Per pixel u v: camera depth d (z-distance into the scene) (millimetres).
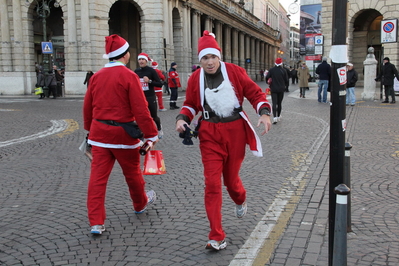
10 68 29172
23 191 5703
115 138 4086
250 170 6691
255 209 4828
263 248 3760
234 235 4074
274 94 12141
